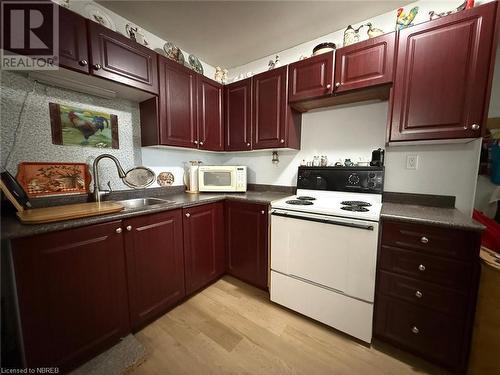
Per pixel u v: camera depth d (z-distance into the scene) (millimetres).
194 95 1954
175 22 1696
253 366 1186
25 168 1306
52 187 1408
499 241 1260
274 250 1631
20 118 1276
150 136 1775
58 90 1415
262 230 1772
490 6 1093
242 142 2154
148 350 1281
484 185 1646
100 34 1312
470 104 1168
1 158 1222
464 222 1059
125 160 1791
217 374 1142
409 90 1321
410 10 1398
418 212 1301
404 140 1363
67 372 1110
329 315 1410
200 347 1308
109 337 1238
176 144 1821
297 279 1527
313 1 1474
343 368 1174
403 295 1210
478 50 1130
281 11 1572
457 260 1059
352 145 1849
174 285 1607
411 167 1594
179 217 1618
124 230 1283
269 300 1770
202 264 1838
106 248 1197
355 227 1250
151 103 1726
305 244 1463
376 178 1623
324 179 1825
